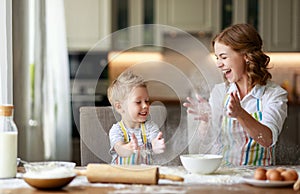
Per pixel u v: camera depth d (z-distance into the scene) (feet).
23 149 12.13
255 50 7.36
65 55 15.11
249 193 4.91
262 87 7.47
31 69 13.12
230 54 7.33
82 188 5.20
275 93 7.43
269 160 7.34
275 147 8.23
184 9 18.02
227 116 7.25
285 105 7.38
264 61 7.47
